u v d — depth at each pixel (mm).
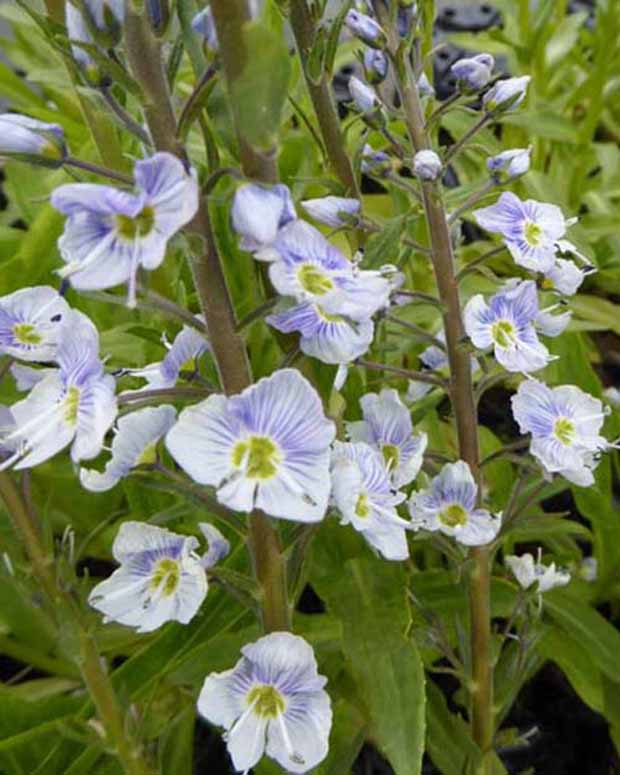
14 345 98
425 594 152
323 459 88
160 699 148
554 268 117
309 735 100
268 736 100
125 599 99
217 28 77
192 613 97
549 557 177
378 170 119
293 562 105
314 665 99
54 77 174
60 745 135
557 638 160
